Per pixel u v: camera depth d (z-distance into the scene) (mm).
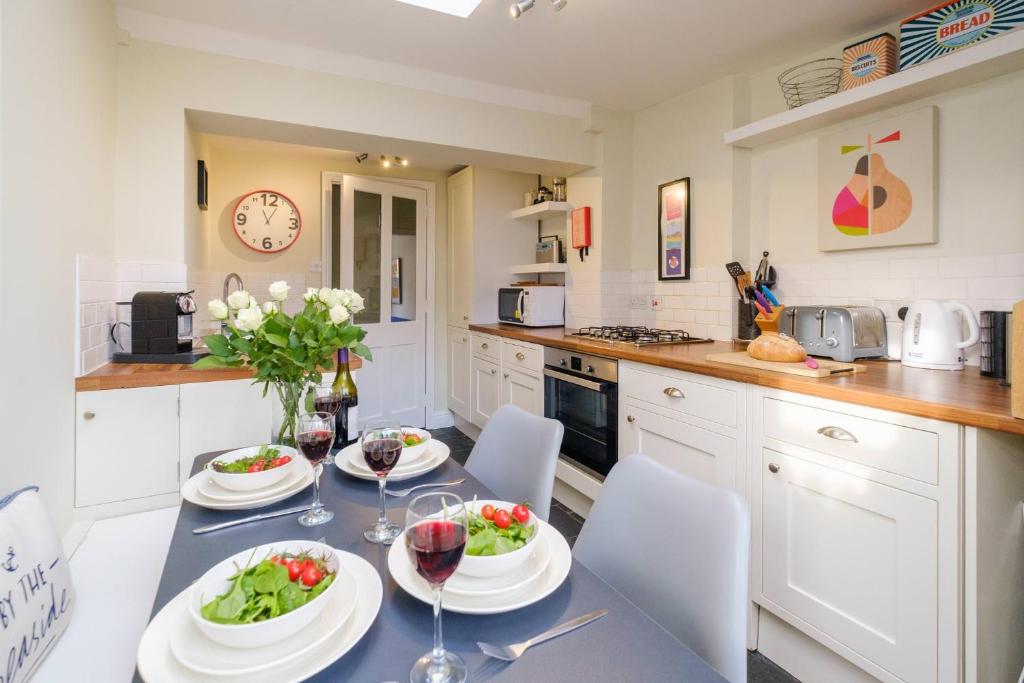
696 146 2846
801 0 1983
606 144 3184
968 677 1244
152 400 1770
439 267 4410
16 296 1252
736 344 2574
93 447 1706
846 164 2203
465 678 590
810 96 2406
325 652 622
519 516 887
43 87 1410
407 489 1165
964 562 1232
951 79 1797
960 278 1884
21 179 1283
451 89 2717
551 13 2096
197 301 2752
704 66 2557
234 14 2113
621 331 2941
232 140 3461
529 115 2949
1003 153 1775
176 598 708
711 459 1915
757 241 2639
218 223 3652
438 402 4445
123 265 2100
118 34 2059
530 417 1470
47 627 896
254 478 1079
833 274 2297
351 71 2482
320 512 1035
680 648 656
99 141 1871
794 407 1605
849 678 1515
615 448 2414
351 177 3799
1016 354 1114
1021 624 1371
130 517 1469
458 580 773
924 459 1291
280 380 1255
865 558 1425
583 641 666
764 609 1752
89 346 1799
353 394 1526
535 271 3748
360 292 3910
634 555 1013
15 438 1245
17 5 1264
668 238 3004
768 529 1695
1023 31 1555
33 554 901
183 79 2178
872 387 1474
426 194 4328
